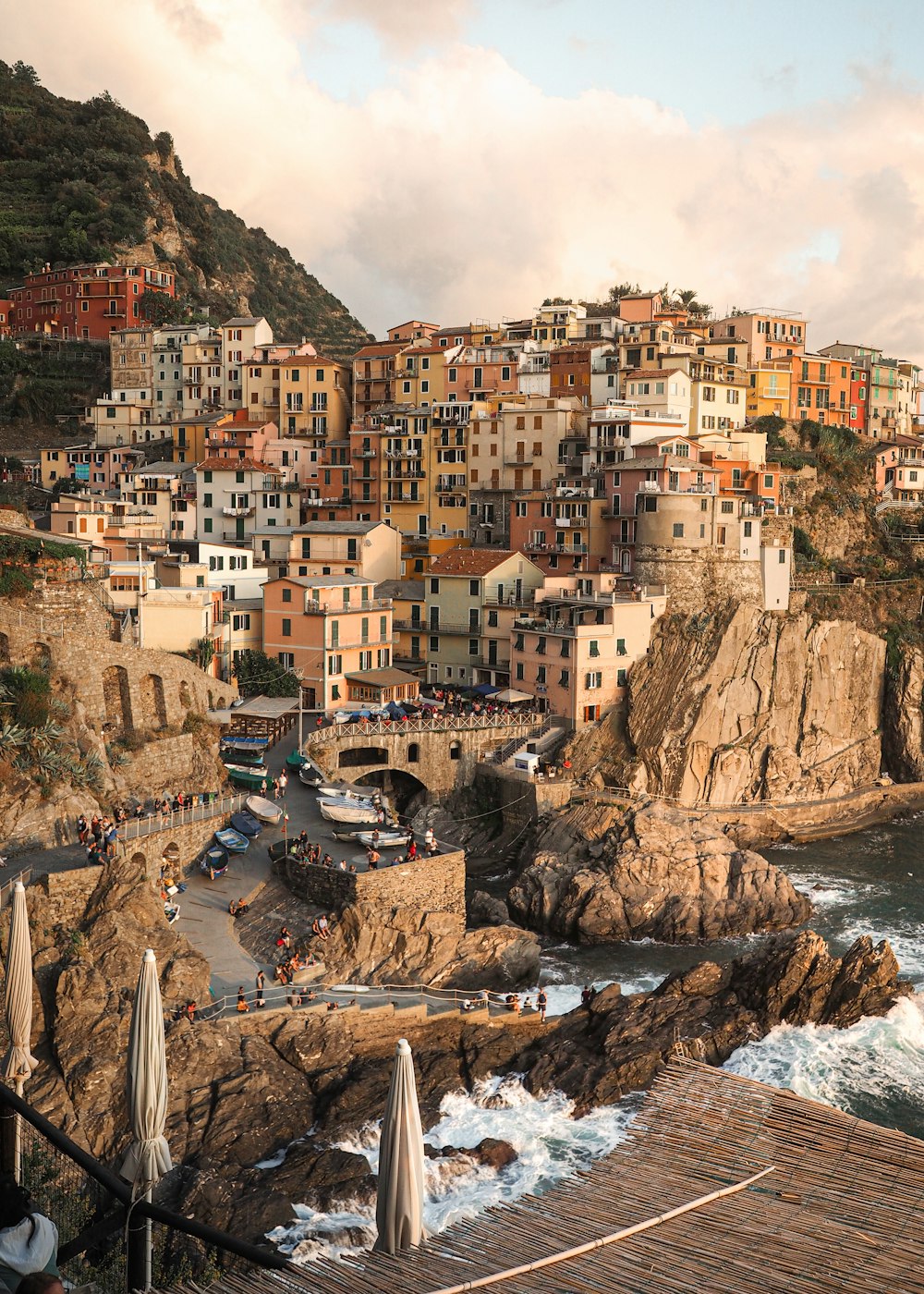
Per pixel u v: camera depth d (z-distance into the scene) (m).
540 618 118.69
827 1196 20.80
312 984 66.50
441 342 176.38
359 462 155.50
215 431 163.38
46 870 65.81
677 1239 19.17
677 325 177.62
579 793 105.00
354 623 116.19
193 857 77.88
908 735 126.94
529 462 146.62
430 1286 16.92
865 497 151.62
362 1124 55.25
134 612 100.12
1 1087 17.19
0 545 85.31
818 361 170.50
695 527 123.44
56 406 196.00
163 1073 17.03
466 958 73.00
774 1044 64.06
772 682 119.25
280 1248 45.19
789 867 102.19
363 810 84.50
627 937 85.06
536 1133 55.94
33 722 75.69
